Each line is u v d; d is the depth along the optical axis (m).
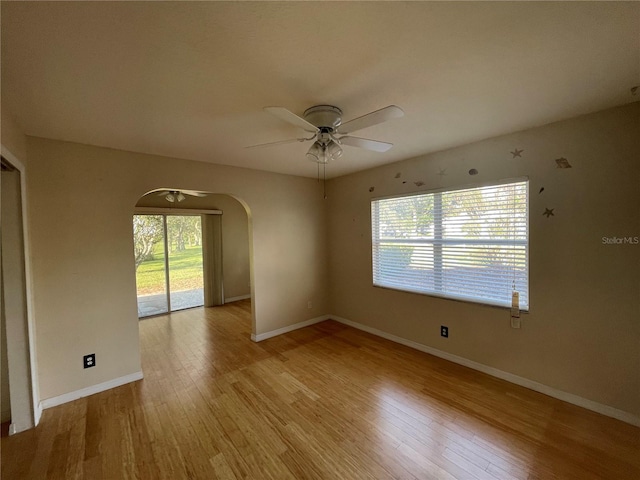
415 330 3.41
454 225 2.98
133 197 2.80
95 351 2.57
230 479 1.64
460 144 2.81
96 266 2.59
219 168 3.40
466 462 1.73
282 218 4.03
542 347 2.41
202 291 6.00
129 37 1.18
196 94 1.69
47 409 2.33
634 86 1.70
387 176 3.60
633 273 1.98
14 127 1.97
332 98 1.79
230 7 1.03
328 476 1.65
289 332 4.08
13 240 2.07
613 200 2.04
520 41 1.27
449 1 1.03
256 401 2.40
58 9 1.01
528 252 2.46
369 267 3.93
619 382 2.05
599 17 1.12
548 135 2.30
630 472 1.63
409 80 1.60
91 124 2.09
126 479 1.66
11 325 2.06
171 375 2.88
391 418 2.15
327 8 1.05
